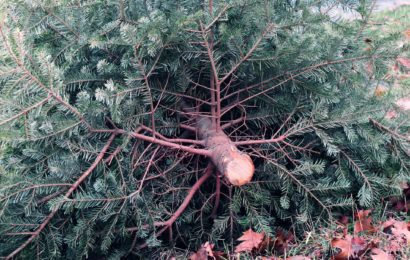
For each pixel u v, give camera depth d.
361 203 2.38
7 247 2.16
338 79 2.51
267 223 2.36
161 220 2.42
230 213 2.42
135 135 2.23
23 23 2.34
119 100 2.10
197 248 2.49
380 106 2.35
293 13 2.48
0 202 2.06
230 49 2.22
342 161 2.49
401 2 6.20
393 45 2.38
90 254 2.42
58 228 2.21
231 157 2.15
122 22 2.34
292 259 2.23
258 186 2.40
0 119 2.04
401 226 2.38
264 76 2.37
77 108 2.16
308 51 2.18
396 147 2.49
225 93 2.45
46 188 2.14
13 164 2.27
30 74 2.04
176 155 2.43
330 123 2.32
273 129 2.57
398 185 2.42
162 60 2.26
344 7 2.53
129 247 2.40
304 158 2.45
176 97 2.43
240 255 2.33
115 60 2.42
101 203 2.20
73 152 2.21
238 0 2.10
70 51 2.39
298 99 2.39
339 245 2.26
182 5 2.33
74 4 2.37
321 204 2.43
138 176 2.42
